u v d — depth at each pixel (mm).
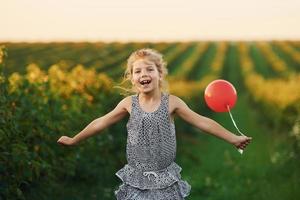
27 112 8594
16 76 11531
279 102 21766
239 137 5938
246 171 14562
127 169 5980
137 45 49438
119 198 5980
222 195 11859
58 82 13516
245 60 55125
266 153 17344
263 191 11961
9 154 7207
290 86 25031
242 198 11492
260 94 29094
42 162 7922
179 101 5996
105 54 48062
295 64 53719
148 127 5902
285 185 12297
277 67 52531
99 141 12000
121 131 13414
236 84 48062
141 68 5867
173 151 5957
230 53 55438
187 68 50406
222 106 6059
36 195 8391
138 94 6039
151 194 5879
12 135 7590
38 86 10164
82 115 11430
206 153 17812
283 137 19438
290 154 14898
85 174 10852
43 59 42312
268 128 23125
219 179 13797
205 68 53094
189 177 14023
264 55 54781
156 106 5930
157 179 5879
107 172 11883
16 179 7320
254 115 28797
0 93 8039
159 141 5906
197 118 5957
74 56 45344
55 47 43750
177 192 5926
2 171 7234
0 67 8617
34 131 8516
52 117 10070
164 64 6008
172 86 28656
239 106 34188
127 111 6031
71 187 10352
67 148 9492
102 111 13539
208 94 6086
